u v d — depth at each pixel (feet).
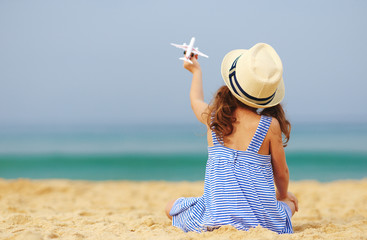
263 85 8.21
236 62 8.82
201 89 9.70
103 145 82.74
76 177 46.11
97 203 19.60
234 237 7.91
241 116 8.73
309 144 75.31
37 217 11.27
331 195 20.34
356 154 61.16
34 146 81.97
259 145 8.66
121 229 9.74
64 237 8.62
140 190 24.80
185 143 84.43
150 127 143.33
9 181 26.73
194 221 8.95
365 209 14.92
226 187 8.52
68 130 124.98
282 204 9.24
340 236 8.86
